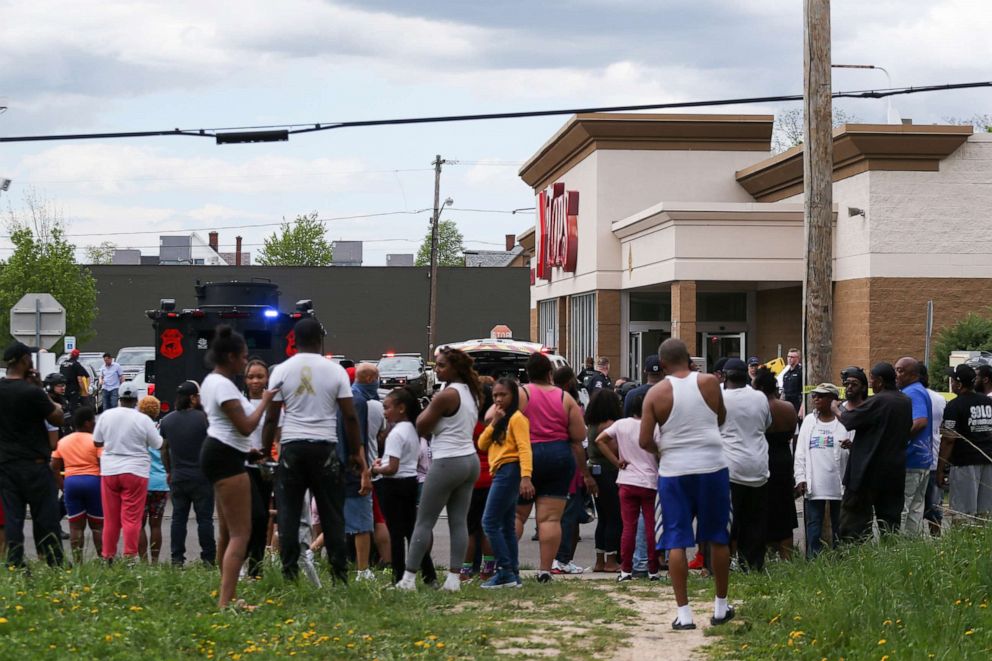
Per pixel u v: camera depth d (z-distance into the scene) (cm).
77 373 3062
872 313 2852
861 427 1217
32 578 966
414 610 945
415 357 4344
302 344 974
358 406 1196
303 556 1034
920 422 1289
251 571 1041
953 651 755
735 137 3862
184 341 2253
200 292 2350
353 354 7412
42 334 2144
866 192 2858
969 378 1378
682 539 888
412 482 1094
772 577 1100
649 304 3841
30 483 1083
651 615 955
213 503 1312
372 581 1037
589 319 4025
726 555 894
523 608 985
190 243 11169
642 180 3859
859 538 1192
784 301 3556
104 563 1092
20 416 1078
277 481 978
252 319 2255
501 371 2022
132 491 1273
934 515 1373
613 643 843
